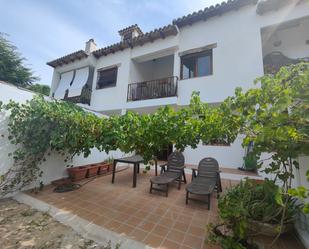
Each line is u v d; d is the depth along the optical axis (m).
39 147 4.25
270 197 2.48
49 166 4.84
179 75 8.27
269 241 2.43
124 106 9.29
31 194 4.04
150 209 3.44
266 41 7.79
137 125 2.69
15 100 4.02
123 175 6.18
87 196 4.05
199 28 8.03
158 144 2.66
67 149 5.03
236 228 2.11
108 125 3.26
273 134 1.48
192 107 2.40
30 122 4.12
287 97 1.50
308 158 2.55
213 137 2.34
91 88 11.30
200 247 2.29
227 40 7.34
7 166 3.92
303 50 7.29
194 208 3.52
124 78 9.72
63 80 12.22
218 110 2.10
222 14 7.58
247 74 6.77
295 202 2.65
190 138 2.56
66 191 4.32
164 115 2.52
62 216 3.07
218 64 7.36
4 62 15.84
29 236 2.52
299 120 1.49
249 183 2.78
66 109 4.37
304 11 6.17
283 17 6.48
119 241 2.40
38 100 4.34
